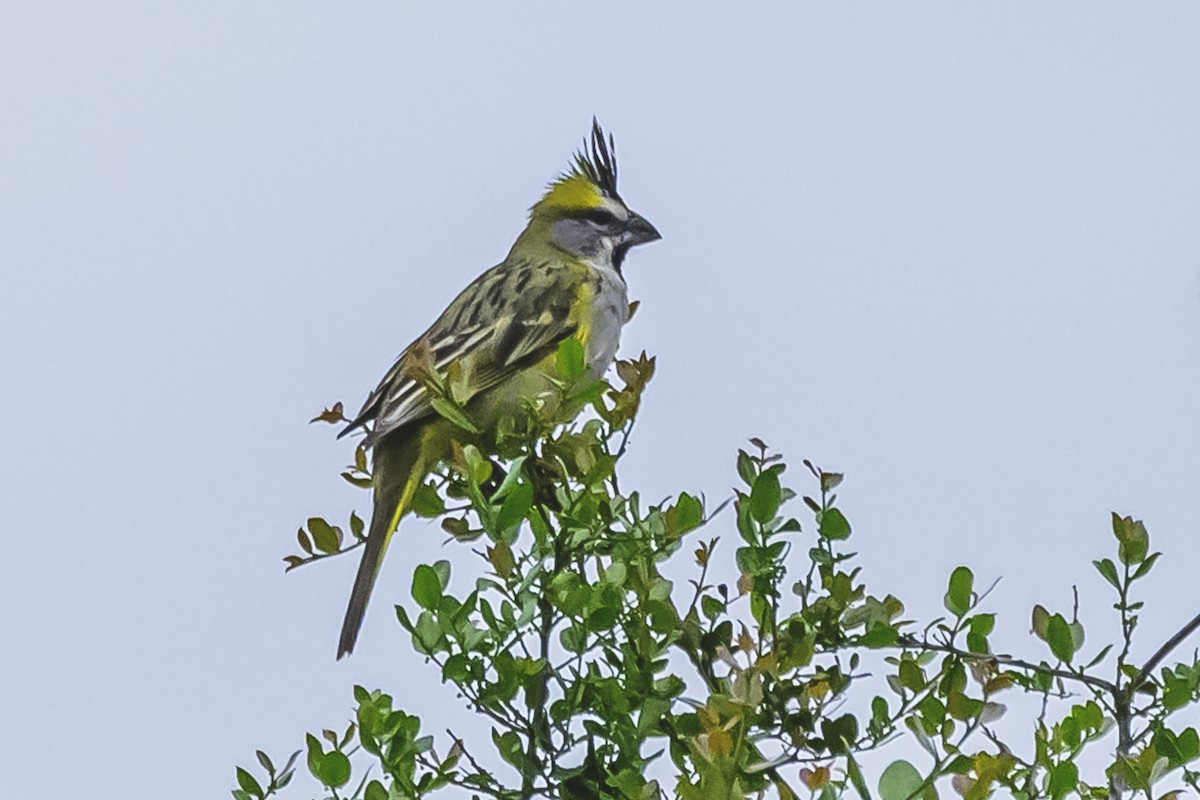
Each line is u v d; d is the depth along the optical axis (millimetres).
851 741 9852
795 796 8383
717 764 8555
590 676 10000
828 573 10281
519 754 9969
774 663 9398
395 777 10055
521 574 9961
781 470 10328
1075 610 9875
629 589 10016
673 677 10047
